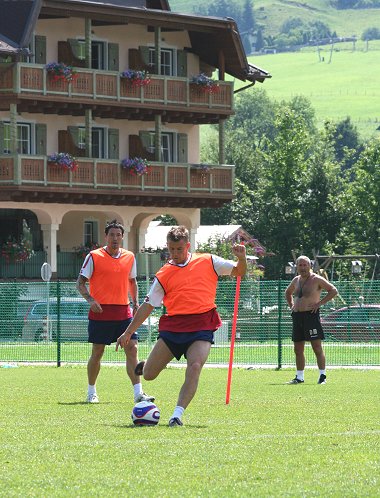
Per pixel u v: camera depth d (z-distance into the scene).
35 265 82.88
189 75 88.00
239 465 16.61
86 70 80.31
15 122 78.38
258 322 49.03
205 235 114.25
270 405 26.80
